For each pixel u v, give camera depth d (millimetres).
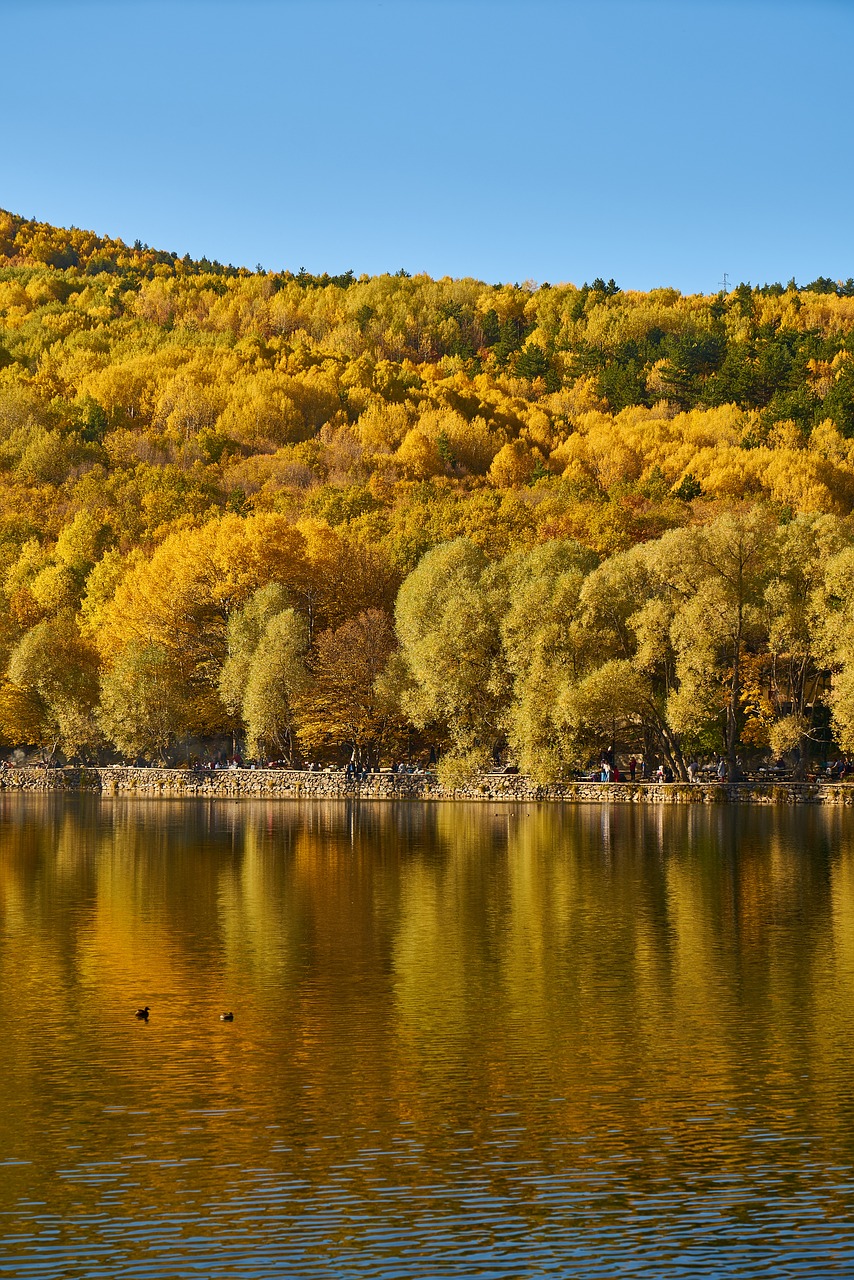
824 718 116438
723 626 102625
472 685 111562
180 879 59406
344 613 140625
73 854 70062
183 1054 30734
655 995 36188
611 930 45688
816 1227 21938
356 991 36688
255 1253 21062
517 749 108562
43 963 40281
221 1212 22391
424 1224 22000
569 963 40188
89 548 179500
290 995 36219
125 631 140750
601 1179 23672
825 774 110375
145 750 134500
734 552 103562
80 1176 23766
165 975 38656
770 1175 23844
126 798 122312
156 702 129000
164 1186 23359
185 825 89375
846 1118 26578
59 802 116062
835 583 99750
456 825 87375
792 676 107688
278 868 63469
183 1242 21375
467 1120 26484
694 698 98812
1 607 163875
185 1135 25688
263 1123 26312
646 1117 26641
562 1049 31141
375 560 146250
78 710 136500
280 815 98062
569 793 109625
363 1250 21141
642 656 101938
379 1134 25766
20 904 51781
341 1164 24297
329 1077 29094
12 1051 30953
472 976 38438
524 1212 22406
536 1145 25203
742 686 112875
